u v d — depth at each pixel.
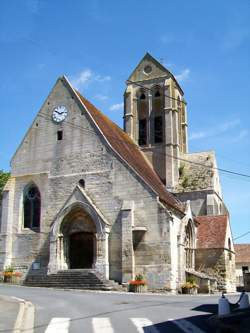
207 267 39.78
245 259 74.00
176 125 51.56
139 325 14.36
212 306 20.22
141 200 34.91
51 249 36.03
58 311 17.61
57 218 36.47
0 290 27.92
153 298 24.97
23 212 39.72
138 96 54.62
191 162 52.03
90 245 36.34
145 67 55.00
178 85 56.09
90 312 17.41
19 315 15.71
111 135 41.50
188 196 48.34
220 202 52.62
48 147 39.94
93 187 36.91
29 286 34.38
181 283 34.72
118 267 34.06
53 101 41.00
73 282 33.47
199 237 41.50
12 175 40.72
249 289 40.03
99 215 34.94
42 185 39.19
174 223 35.81
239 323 13.88
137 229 33.94
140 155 48.97
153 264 33.34
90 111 40.81
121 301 22.16
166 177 49.41
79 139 38.75
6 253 38.34
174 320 15.55
